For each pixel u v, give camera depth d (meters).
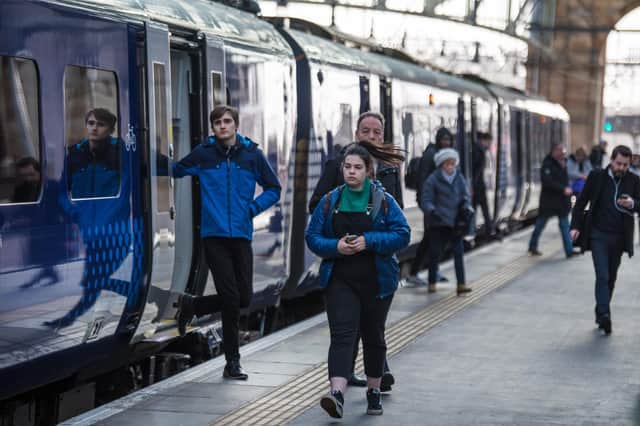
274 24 16.92
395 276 9.78
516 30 61.47
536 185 40.09
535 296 18.58
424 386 11.34
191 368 12.00
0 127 8.68
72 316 9.67
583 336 14.59
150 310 11.15
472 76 33.19
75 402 11.03
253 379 11.49
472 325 15.36
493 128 31.42
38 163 9.15
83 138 9.83
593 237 14.92
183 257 12.38
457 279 18.67
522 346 13.75
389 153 10.30
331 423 9.73
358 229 9.63
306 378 11.61
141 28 10.84
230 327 11.41
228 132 11.23
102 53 10.16
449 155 18.53
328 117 17.05
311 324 15.09
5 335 8.75
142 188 10.82
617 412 10.30
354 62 18.47
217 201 11.23
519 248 28.11
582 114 76.12
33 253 9.06
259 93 14.03
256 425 9.61
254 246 13.93
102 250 10.09
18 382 9.14
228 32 13.20
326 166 10.80
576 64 75.19
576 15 73.19
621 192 14.81
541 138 41.62
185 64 12.29
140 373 12.52
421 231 22.95
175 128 12.30
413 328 14.98
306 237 9.78
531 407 10.45
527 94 41.41
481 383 11.53
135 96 10.71
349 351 9.73
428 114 23.44
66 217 9.52
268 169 11.47
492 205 31.69
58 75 9.46
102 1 10.27
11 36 8.83
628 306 17.67
